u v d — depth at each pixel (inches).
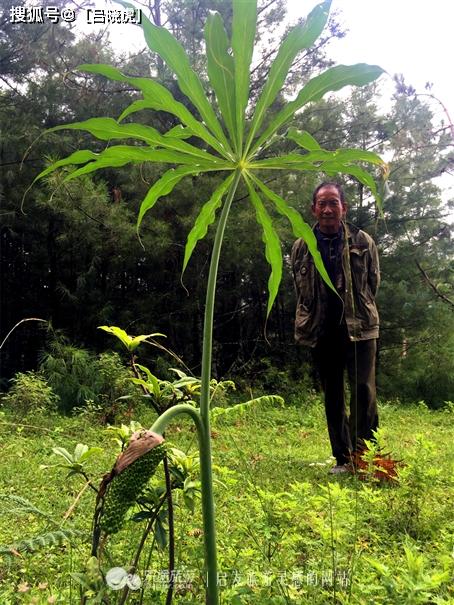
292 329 404.5
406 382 370.3
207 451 40.8
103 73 40.0
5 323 390.3
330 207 140.0
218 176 329.4
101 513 36.4
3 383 344.2
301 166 44.9
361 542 74.0
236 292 376.8
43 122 347.6
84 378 277.4
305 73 332.8
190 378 51.1
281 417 262.2
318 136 344.5
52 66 331.9
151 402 50.5
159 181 44.7
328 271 142.3
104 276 368.2
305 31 40.1
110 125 40.9
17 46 336.5
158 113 335.6
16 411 230.2
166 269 373.4
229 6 324.2
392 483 97.5
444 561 51.3
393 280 380.5
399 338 377.4
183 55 39.9
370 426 140.0
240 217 308.3
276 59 41.1
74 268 372.2
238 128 42.4
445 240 383.9
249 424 229.3
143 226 313.0
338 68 41.1
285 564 60.4
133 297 370.9
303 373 372.2
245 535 68.6
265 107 42.3
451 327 363.6
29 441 181.0
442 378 367.9
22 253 386.3
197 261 352.5
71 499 105.3
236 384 342.3
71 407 275.0
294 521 66.0
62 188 275.7
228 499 82.6
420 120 224.4
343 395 145.5
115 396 251.0
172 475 52.5
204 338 41.3
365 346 140.9
